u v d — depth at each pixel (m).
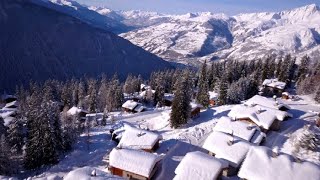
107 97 132.25
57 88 152.00
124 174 51.66
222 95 103.00
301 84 120.31
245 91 110.25
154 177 52.91
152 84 159.50
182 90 80.69
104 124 94.94
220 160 48.09
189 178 44.47
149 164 50.84
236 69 143.25
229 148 54.09
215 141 56.03
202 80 139.00
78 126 85.50
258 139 61.00
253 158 46.03
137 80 165.62
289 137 66.69
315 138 58.53
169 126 84.00
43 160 64.00
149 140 61.50
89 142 75.69
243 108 72.38
